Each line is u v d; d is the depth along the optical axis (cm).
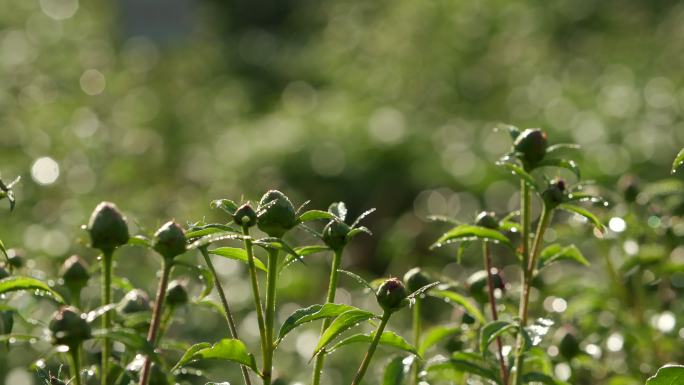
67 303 316
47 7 1534
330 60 1672
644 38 1443
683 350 422
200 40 1972
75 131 1064
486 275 362
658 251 440
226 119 1443
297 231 1044
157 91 1513
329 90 1616
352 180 1206
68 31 1486
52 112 1089
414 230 1030
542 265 327
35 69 1234
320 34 1933
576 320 436
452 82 1438
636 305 443
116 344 362
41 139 996
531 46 1463
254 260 282
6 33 1354
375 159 1212
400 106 1384
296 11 2272
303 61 1762
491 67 1448
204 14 2122
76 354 248
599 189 462
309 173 1209
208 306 351
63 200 849
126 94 1426
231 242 798
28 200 816
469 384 362
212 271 273
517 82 1398
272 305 266
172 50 1794
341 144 1225
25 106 1091
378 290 275
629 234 445
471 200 1119
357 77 1545
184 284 322
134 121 1313
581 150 982
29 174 862
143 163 1147
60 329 242
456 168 1146
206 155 1233
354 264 1156
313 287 881
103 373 272
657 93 1177
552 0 1549
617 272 469
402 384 333
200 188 1176
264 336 265
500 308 362
